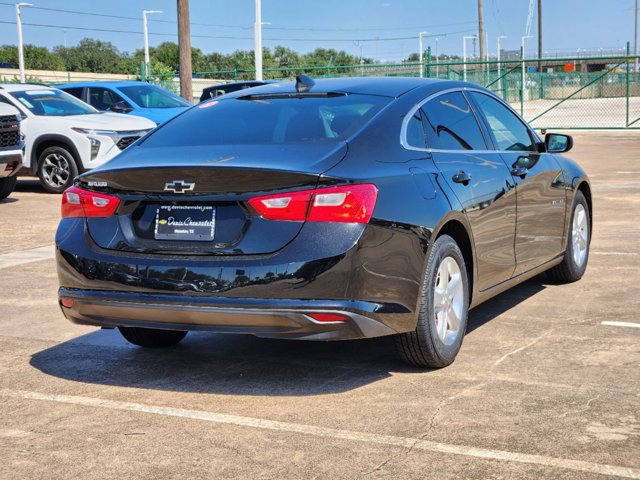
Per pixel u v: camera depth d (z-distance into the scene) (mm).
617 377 4539
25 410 4262
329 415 4086
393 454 3598
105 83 18469
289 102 4980
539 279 7027
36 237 9992
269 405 4254
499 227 5309
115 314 4414
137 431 3945
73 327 5977
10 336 5734
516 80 41812
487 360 4898
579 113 38969
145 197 4336
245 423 4016
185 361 5078
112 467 3545
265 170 4074
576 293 6578
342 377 4668
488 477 3352
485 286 5234
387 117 4699
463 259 4867
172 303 4199
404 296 4328
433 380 4562
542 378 4551
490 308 6172
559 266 6754
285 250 4059
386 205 4234
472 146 5316
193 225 4234
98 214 4480
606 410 4051
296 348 5277
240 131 4730
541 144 6406
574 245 6832
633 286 6758
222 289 4109
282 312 4039
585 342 5227
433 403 4203
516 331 5520
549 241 6238
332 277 4035
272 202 4090
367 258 4113
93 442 3822
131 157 4617
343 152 4312
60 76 71000
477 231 4996
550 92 44781
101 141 14562
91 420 4105
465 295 4891
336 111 4758
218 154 4387
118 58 107188
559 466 3438
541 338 5340
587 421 3916
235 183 4129
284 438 3812
